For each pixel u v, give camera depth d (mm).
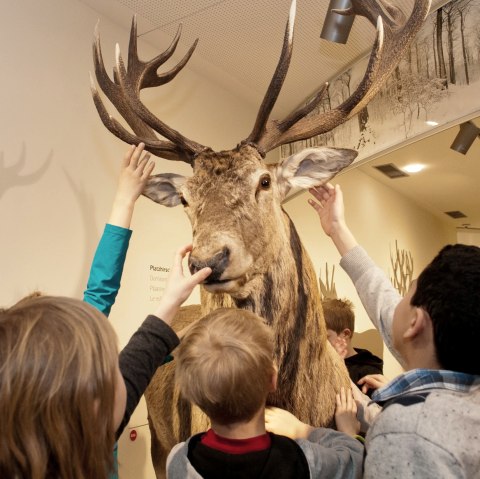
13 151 2410
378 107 2748
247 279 1540
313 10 2682
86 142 2742
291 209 3498
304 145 3576
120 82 1844
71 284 2594
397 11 2062
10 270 2352
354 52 3029
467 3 2254
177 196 1982
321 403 1596
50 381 726
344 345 2203
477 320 844
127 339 2850
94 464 774
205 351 1070
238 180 1573
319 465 1042
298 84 3480
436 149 2395
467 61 2230
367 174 2809
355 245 1574
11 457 708
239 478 996
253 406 1058
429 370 887
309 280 1713
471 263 889
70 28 2729
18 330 754
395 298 1354
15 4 2490
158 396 2238
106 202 2809
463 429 767
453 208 2326
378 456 821
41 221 2494
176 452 1152
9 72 2434
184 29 2965
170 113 3238
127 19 2932
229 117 3699
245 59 3256
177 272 1318
